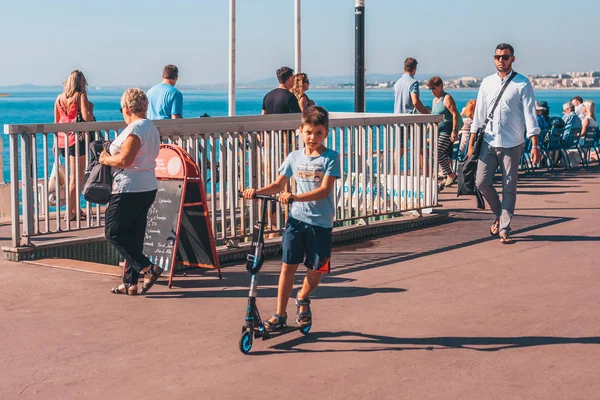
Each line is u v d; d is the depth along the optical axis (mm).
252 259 7539
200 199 10320
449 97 20094
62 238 12328
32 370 7117
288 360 7320
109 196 9609
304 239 7832
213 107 179125
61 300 9453
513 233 13680
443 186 20156
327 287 10039
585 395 6465
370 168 13562
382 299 9430
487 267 11109
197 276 10727
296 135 12430
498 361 7254
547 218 15281
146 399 6430
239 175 11969
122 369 7121
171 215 10188
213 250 10336
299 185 7852
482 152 12953
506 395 6461
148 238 10352
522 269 10984
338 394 6496
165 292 9859
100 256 12547
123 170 9508
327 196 7738
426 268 11086
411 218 14414
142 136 9445
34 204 12367
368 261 11555
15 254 11484
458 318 8617
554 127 24766
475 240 13109
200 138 11227
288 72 15547
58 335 8117
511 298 9430
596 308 8984
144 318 8711
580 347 7629
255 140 11820
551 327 8266
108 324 8492
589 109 25938
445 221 15039
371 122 13461
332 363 7230
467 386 6656
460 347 7645
